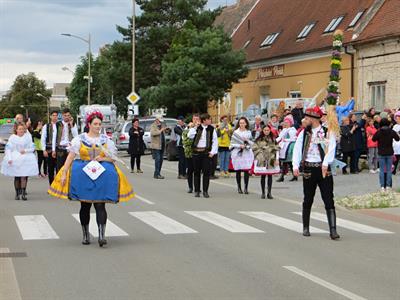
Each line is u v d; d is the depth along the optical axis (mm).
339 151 22500
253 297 6891
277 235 10953
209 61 39562
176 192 17906
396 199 15438
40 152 22562
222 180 21891
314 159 10781
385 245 10188
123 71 49094
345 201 15438
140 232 11094
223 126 22562
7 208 14227
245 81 45750
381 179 17062
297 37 39062
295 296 6941
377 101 31406
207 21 49375
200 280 7637
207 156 16641
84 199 9586
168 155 31750
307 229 10969
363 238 10852
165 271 8102
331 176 10766
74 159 9773
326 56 35281
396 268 8445
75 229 11375
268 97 42500
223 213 13602
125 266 8391
